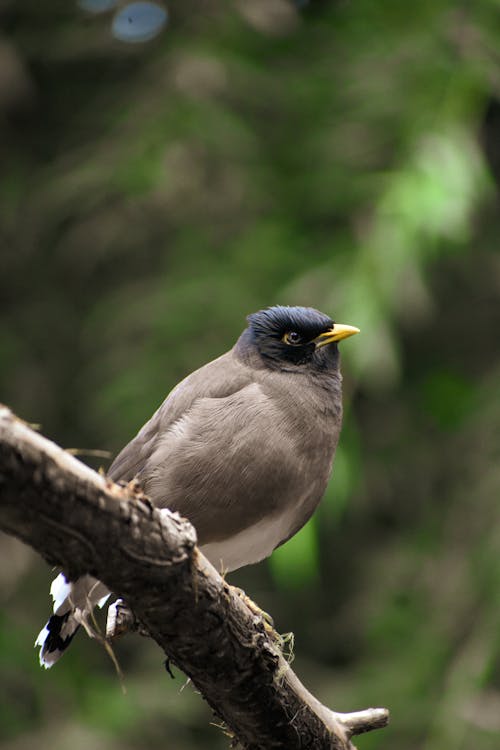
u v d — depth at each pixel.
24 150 14.41
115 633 6.36
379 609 12.75
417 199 11.51
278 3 13.88
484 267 13.80
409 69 13.23
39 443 4.54
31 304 14.18
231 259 12.56
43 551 4.86
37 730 12.59
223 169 13.16
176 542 5.09
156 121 12.81
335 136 13.16
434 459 13.64
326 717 6.25
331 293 11.55
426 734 11.80
